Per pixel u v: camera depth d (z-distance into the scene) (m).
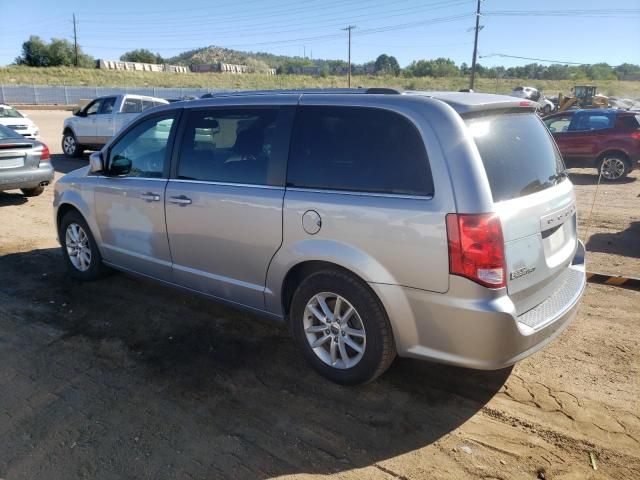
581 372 3.65
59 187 5.30
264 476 2.74
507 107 3.32
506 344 2.87
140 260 4.58
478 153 2.92
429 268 2.91
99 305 4.79
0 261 6.02
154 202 4.26
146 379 3.61
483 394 3.42
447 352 3.00
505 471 2.77
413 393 3.44
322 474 2.75
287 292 3.71
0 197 9.60
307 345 3.58
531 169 3.30
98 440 3.00
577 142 12.46
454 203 2.83
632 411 3.24
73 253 5.38
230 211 3.73
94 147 14.99
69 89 48.00
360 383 3.38
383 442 2.99
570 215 3.62
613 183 12.12
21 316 4.57
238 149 3.78
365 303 3.18
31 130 16.86
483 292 2.82
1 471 2.76
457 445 2.96
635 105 44.81
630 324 4.38
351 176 3.22
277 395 3.42
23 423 3.14
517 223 2.96
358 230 3.12
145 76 71.50
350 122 3.29
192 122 4.10
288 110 3.57
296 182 3.44
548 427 3.10
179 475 2.74
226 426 3.12
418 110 3.04
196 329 4.33
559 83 86.19
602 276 5.35
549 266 3.26
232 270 3.87
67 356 3.91
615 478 2.72
